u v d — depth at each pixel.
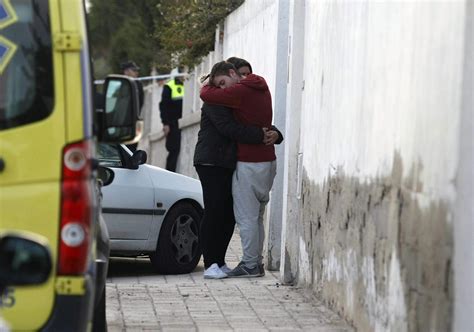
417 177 12.86
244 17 31.58
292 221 21.44
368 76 15.57
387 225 14.34
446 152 11.70
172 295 19.95
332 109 18.19
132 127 12.41
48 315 10.92
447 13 11.81
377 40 15.04
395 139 13.95
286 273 21.44
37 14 11.16
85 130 11.09
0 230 10.90
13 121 11.01
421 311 12.62
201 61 40.53
